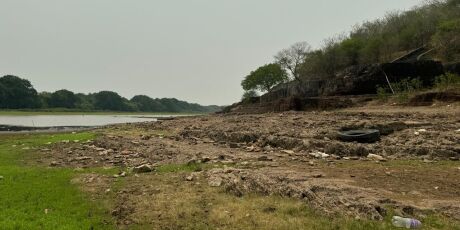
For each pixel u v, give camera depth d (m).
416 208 8.95
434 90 37.88
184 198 10.84
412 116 26.27
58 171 15.32
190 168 15.45
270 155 18.14
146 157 19.55
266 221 8.85
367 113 30.08
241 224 8.79
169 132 31.94
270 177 12.19
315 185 10.77
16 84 151.12
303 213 9.27
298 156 17.39
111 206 10.41
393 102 38.06
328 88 53.91
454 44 51.69
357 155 17.36
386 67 47.12
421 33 67.44
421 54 59.91
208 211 9.73
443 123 21.94
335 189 10.36
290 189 10.69
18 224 8.75
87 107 190.88
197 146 22.66
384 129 21.17
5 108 145.38
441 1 74.94
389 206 9.12
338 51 75.06
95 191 11.95
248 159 17.05
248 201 10.34
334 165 14.74
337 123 24.78
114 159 19.12
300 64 91.94
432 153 15.95
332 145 18.36
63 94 184.50
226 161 16.75
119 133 31.88
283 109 49.00
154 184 12.63
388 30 80.19
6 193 11.53
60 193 11.62
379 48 69.50
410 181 11.62
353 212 8.96
